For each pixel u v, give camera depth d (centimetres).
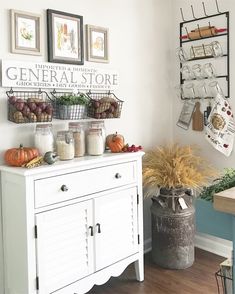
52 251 190
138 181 242
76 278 203
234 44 266
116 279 250
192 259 267
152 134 299
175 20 306
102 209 216
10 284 198
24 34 208
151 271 260
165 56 306
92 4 246
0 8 198
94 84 248
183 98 304
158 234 265
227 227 124
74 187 199
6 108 203
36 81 214
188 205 266
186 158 274
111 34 260
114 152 239
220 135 270
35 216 181
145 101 291
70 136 212
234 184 143
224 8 271
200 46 287
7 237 196
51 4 222
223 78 275
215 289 232
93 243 211
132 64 278
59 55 225
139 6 281
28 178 177
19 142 210
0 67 198
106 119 261
